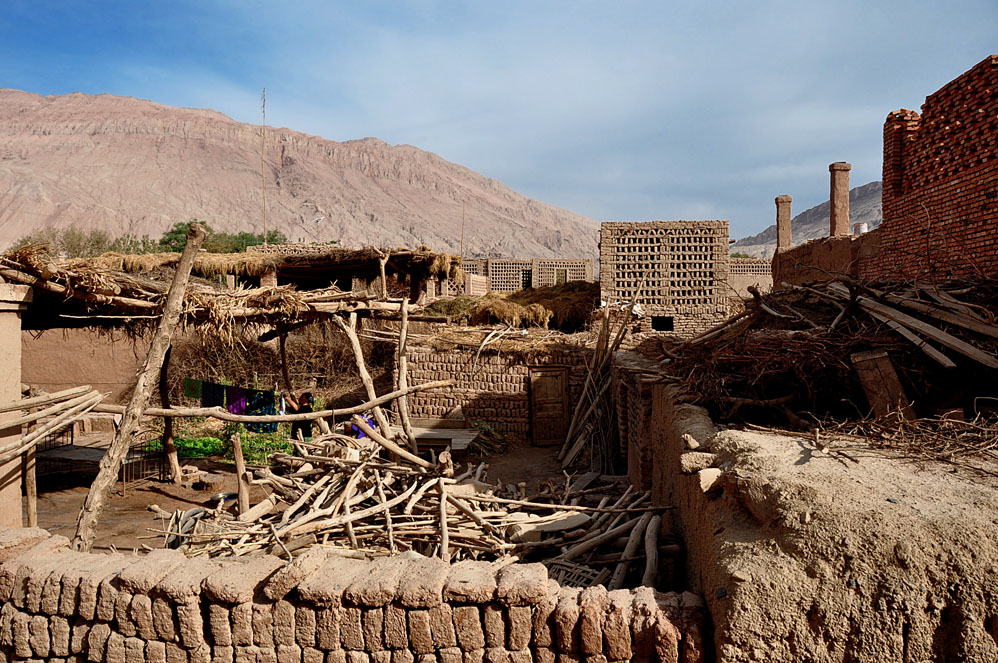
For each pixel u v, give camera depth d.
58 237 46.19
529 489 10.77
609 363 14.84
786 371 6.65
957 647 3.04
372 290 20.61
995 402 5.57
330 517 7.13
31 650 4.23
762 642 3.25
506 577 3.81
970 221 7.88
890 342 6.34
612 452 12.91
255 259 17.64
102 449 13.30
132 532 8.95
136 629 4.03
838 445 4.50
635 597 3.79
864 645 3.14
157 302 8.39
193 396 13.88
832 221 17.03
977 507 3.35
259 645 3.90
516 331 18.09
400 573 3.93
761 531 3.65
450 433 14.54
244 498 8.12
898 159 10.20
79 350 16.80
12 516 6.84
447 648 3.75
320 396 19.64
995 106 7.33
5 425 6.49
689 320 20.23
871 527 3.25
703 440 5.06
